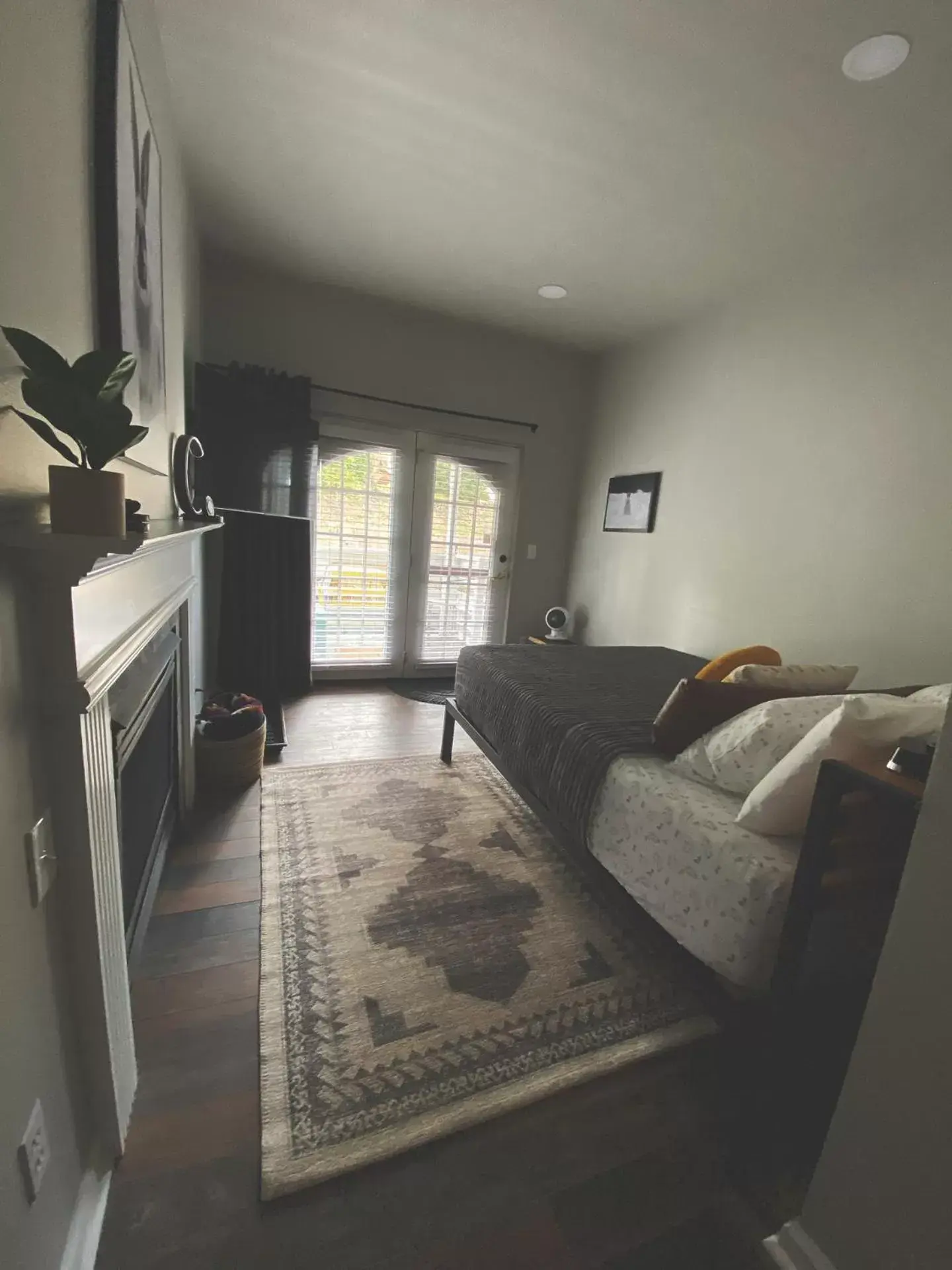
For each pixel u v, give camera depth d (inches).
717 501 130.7
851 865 42.7
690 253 110.7
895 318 92.6
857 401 99.1
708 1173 42.9
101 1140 39.4
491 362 165.9
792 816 48.3
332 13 64.1
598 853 63.2
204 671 128.0
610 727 73.3
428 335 156.6
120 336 43.5
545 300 138.9
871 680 96.9
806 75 66.7
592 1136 45.1
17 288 28.7
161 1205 38.3
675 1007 57.7
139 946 58.2
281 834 84.4
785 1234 37.0
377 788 101.8
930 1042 29.6
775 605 115.6
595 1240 38.3
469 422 167.2
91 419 28.5
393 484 161.8
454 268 126.1
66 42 34.9
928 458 88.1
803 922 42.0
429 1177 41.4
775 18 59.8
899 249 91.7
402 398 156.9
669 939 55.1
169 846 78.2
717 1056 52.9
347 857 80.4
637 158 84.7
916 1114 30.2
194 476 97.3
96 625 35.3
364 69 72.2
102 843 36.9
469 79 72.4
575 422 181.6
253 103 79.4
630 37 63.7
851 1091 33.5
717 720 63.6
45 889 31.3
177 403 90.6
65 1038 34.3
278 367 142.1
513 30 64.2
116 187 41.6
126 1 48.7
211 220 113.0
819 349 106.1
